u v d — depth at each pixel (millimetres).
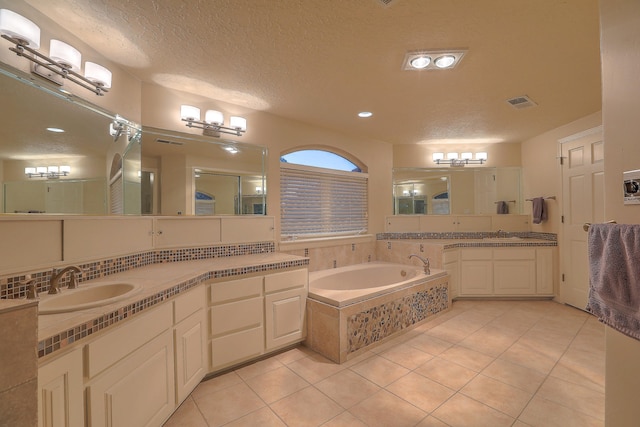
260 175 2994
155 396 1463
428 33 1706
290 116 3139
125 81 2121
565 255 3604
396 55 1944
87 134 1788
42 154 1512
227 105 2760
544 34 1714
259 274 2260
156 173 2350
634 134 966
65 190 1635
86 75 1695
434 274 3250
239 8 1483
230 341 2094
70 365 1021
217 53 1906
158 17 1546
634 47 961
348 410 1700
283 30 1673
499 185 4398
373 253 4121
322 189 3643
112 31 1663
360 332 2398
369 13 1529
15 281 1362
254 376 2074
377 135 3900
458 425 1567
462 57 1967
